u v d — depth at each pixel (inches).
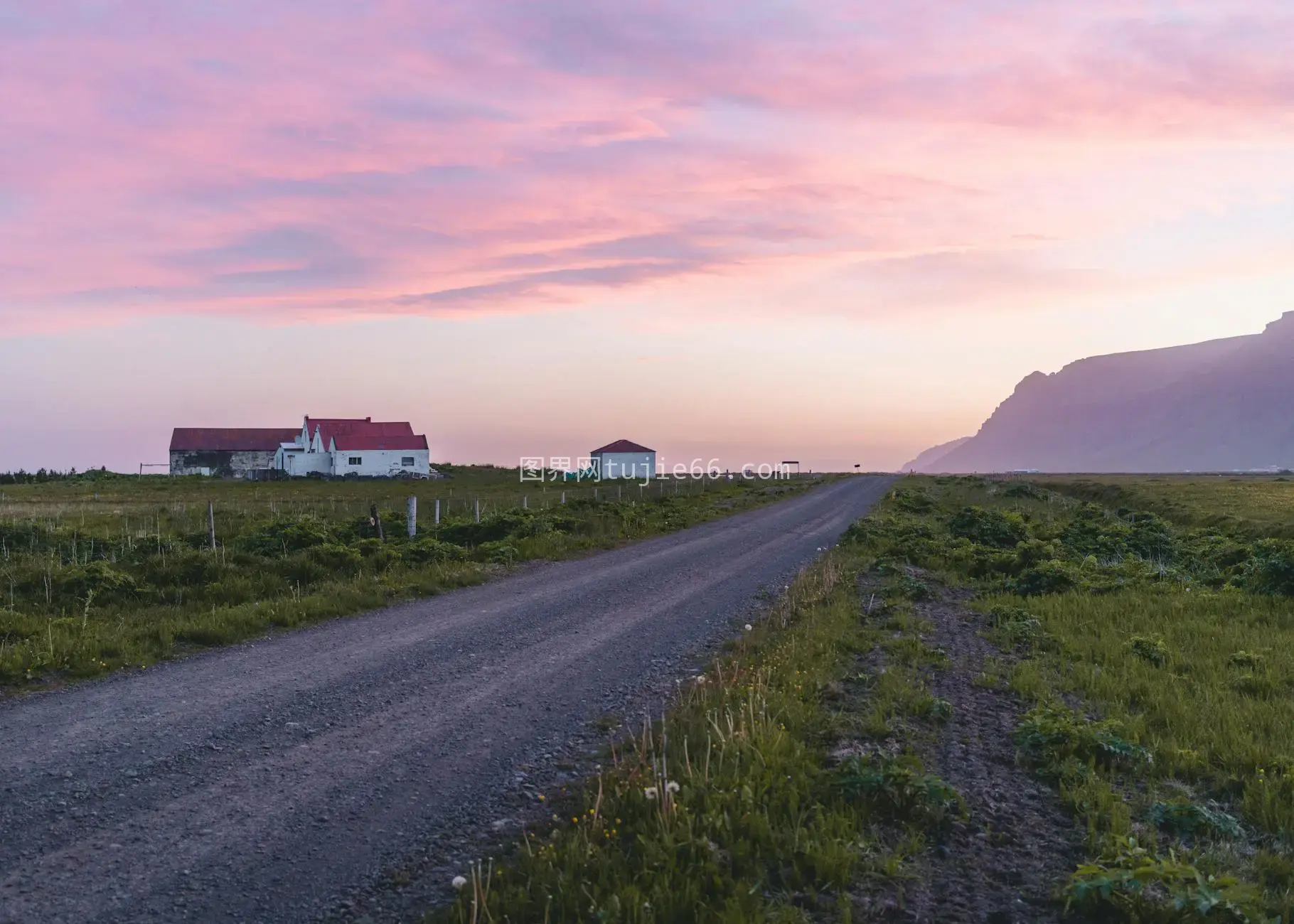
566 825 225.8
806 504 1833.2
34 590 540.1
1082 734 282.4
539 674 392.2
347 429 3545.8
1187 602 568.4
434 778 264.5
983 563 767.7
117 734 301.7
